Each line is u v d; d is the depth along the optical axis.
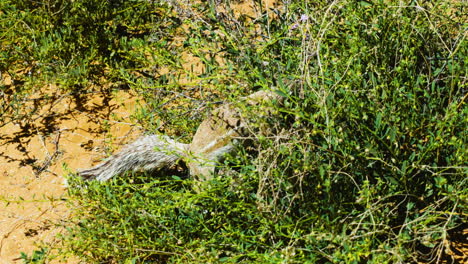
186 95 4.20
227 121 3.51
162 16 5.36
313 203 3.01
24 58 4.90
